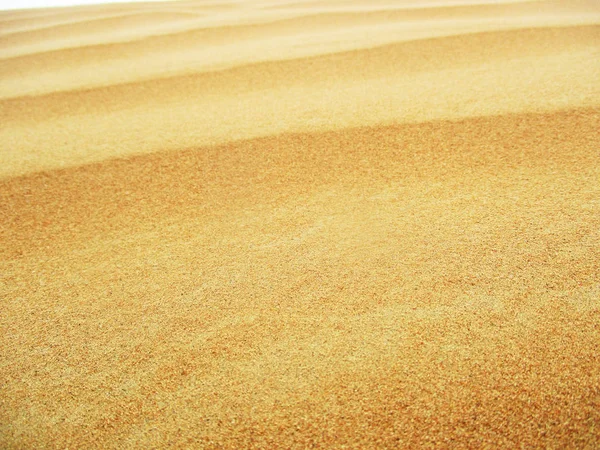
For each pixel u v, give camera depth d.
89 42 6.91
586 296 1.75
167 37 6.92
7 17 9.55
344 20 7.14
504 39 5.09
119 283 2.05
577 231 2.07
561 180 2.44
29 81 5.29
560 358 1.53
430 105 3.55
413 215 2.30
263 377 1.57
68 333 1.82
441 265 1.96
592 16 5.82
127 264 2.16
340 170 2.78
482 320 1.69
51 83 5.12
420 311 1.76
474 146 2.87
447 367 1.54
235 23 7.54
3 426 1.50
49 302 1.98
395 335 1.67
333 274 1.98
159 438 1.42
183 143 3.32
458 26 5.93
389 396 1.47
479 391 1.46
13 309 1.96
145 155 3.19
